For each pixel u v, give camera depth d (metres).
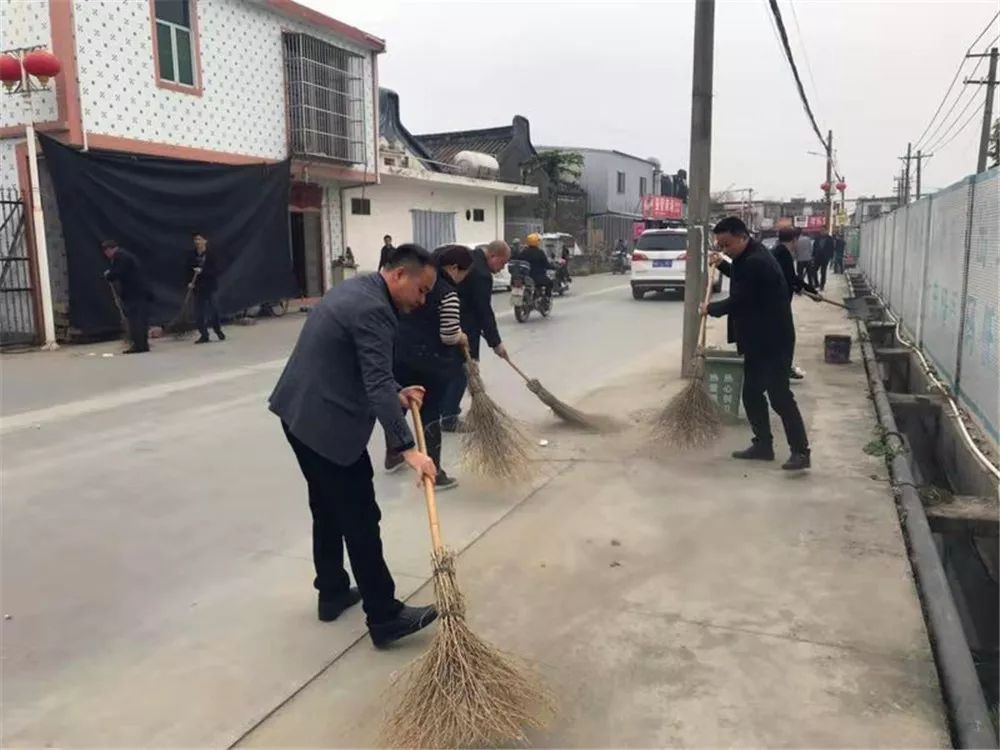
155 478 5.92
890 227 15.70
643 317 16.14
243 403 8.45
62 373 10.27
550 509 5.05
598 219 40.72
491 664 2.90
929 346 9.78
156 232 13.84
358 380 3.33
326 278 19.48
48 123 12.69
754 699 3.01
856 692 3.03
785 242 8.48
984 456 6.00
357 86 19.03
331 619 3.75
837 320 14.96
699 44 8.41
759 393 5.75
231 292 15.35
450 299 5.35
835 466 5.74
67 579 4.23
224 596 4.02
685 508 4.99
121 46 13.36
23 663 3.42
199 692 3.18
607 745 2.77
